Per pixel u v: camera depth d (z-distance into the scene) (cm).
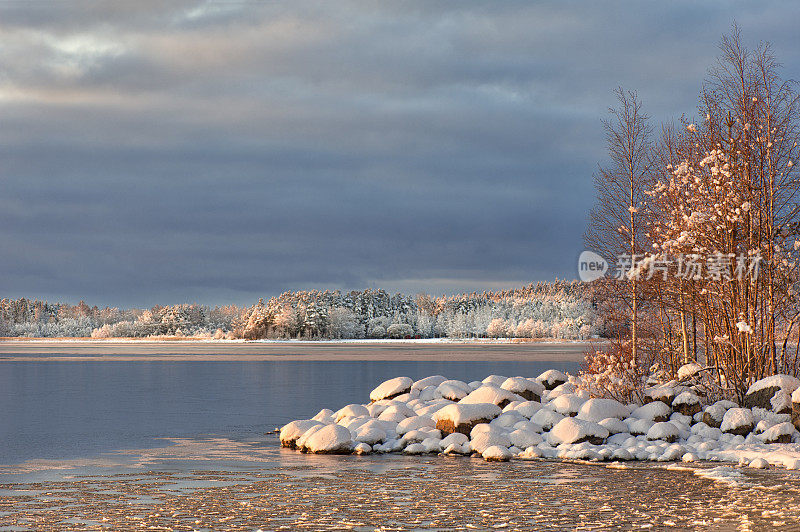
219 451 2016
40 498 1400
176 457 1909
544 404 2212
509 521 1185
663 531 1110
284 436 2108
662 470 1638
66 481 1587
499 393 2202
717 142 2252
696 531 1109
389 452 1969
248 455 1942
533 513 1238
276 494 1420
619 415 2020
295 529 1146
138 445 2131
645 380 2431
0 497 1411
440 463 1780
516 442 1919
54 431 2445
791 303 2214
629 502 1314
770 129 2178
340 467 1736
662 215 2447
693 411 2038
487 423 1998
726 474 1544
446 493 1415
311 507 1302
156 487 1507
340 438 1970
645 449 1814
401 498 1372
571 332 19212
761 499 1320
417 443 1959
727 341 2152
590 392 2367
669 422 1945
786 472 1573
